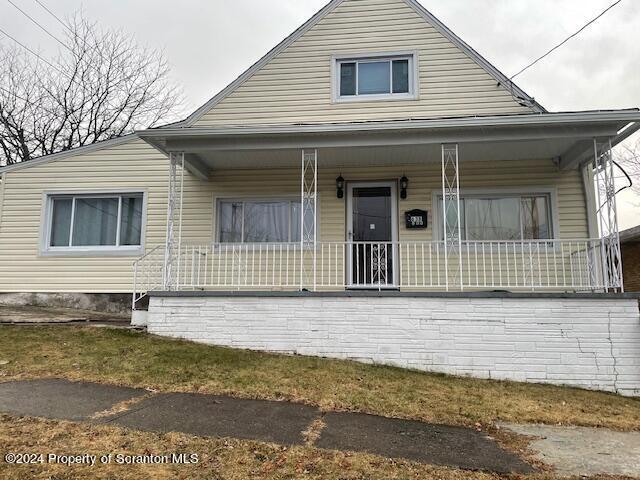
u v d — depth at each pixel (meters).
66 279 9.82
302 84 9.68
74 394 4.81
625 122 6.91
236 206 9.62
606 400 5.74
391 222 9.14
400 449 3.75
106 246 9.94
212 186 9.62
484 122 7.06
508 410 5.07
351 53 9.65
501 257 8.70
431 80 9.35
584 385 6.32
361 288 8.91
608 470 3.50
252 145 7.79
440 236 8.92
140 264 9.62
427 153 8.34
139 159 10.02
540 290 8.50
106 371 5.66
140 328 7.61
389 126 7.29
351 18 9.77
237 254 9.23
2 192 10.22
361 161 8.91
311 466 3.32
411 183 9.12
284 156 8.58
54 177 10.17
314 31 9.83
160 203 9.84
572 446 4.05
